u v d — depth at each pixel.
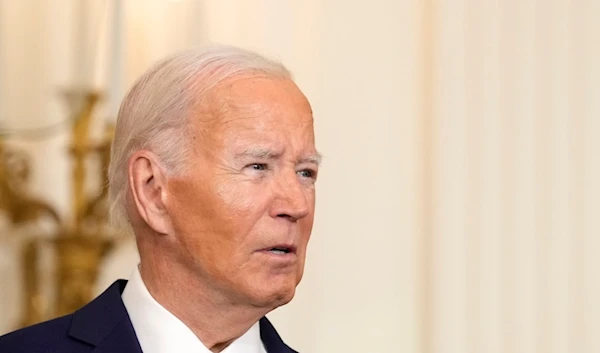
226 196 6.70
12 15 13.79
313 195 7.01
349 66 13.18
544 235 12.47
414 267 13.01
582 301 12.32
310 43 13.20
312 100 13.12
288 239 6.75
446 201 12.74
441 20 12.89
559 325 12.36
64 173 13.48
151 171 6.92
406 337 12.94
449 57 12.84
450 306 12.66
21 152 12.27
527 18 12.67
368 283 12.98
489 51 12.73
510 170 12.60
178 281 6.92
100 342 6.78
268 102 6.81
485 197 12.65
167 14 11.27
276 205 6.73
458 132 12.77
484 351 12.52
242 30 13.20
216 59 6.98
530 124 12.59
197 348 6.89
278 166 6.81
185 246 6.82
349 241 13.02
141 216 6.95
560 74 12.55
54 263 12.36
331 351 12.90
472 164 12.71
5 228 13.02
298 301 12.94
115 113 11.81
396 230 13.02
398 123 13.11
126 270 13.33
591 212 12.36
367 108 13.14
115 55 12.06
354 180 13.07
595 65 12.50
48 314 12.74
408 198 13.06
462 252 12.70
